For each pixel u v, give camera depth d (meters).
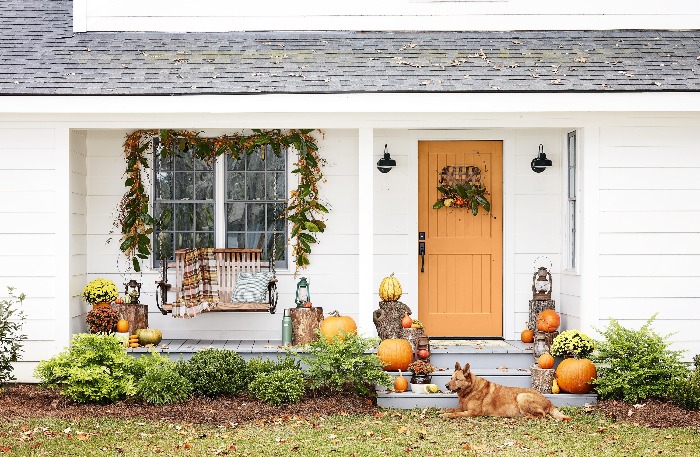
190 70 9.85
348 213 11.20
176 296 10.38
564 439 7.66
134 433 7.64
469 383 8.75
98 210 11.04
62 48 10.45
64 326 9.82
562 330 10.91
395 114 9.62
